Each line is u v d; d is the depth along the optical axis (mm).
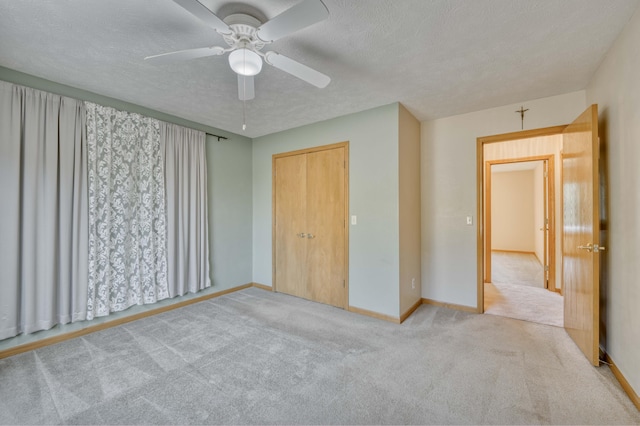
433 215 3574
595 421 1590
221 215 3986
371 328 2854
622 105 1885
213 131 3865
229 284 4094
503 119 3135
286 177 4004
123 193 2928
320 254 3645
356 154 3303
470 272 3344
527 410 1675
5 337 2254
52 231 2457
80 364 2178
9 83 2268
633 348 1757
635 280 1745
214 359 2258
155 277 3191
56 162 2484
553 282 4117
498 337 2635
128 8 1600
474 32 1816
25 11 1616
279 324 2955
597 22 1733
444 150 3500
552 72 2365
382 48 2000
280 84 2549
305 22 1395
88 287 2676
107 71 2336
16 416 1638
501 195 8492
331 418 1625
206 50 1621
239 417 1635
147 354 2332
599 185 2223
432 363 2189
